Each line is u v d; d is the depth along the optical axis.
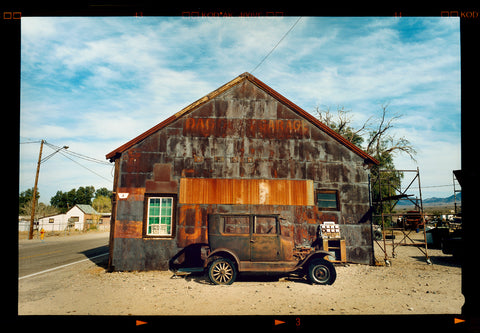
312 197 11.09
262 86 11.56
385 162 29.44
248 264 8.13
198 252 10.39
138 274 9.69
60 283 8.42
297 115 11.57
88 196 87.50
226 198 10.83
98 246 19.72
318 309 5.98
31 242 23.91
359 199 11.27
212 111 11.32
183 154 11.00
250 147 11.22
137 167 10.80
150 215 10.63
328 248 10.73
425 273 9.76
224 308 6.05
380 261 11.88
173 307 6.12
